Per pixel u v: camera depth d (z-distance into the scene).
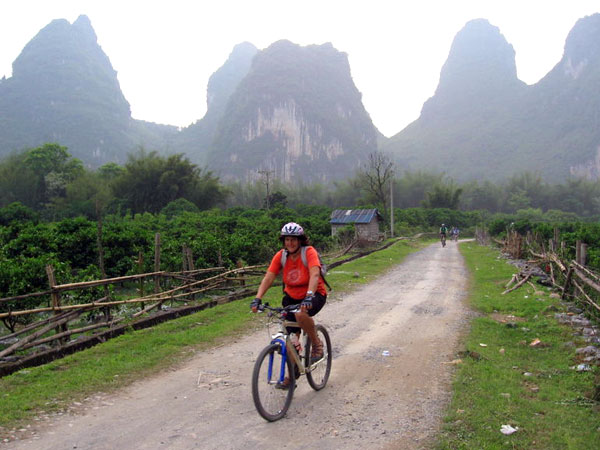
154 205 61.25
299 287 4.70
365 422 4.36
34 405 4.60
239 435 4.05
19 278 8.17
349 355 6.64
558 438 3.98
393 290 13.04
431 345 7.22
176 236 19.17
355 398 4.97
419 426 4.27
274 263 4.74
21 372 5.65
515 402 4.80
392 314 9.64
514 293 12.30
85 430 4.09
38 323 6.72
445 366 6.12
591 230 23.28
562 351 6.81
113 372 5.66
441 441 3.95
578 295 10.23
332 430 4.18
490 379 5.54
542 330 8.10
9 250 12.73
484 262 21.81
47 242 13.16
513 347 7.17
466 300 11.46
